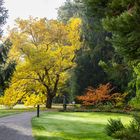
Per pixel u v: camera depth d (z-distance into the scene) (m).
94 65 49.06
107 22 11.87
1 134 17.95
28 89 50.22
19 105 68.81
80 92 50.38
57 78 50.31
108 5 12.95
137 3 11.73
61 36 49.66
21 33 48.78
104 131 19.34
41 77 50.00
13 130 19.73
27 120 26.98
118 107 42.78
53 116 33.03
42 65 47.44
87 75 49.62
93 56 48.84
